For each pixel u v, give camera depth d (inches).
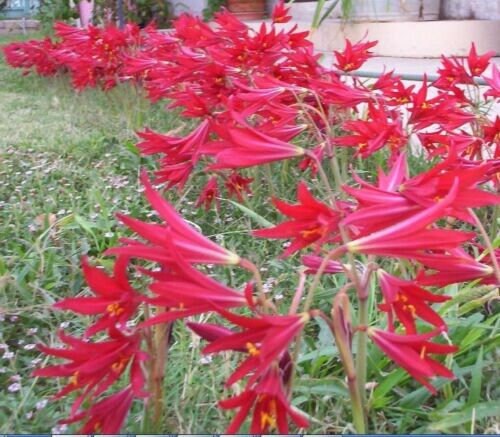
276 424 11.1
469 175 12.1
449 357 15.8
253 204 27.5
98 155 37.2
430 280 14.1
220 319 18.9
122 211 27.7
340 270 13.9
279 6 33.5
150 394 13.4
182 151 23.2
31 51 61.9
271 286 20.8
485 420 15.3
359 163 29.4
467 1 59.2
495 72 24.6
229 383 11.0
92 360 11.9
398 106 26.6
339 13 63.3
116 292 12.0
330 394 15.6
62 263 23.0
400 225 11.5
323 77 27.3
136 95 43.3
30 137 42.0
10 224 26.9
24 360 18.4
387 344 12.1
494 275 14.7
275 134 20.6
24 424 15.7
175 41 35.9
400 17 59.5
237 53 26.7
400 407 15.7
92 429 12.8
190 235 11.8
